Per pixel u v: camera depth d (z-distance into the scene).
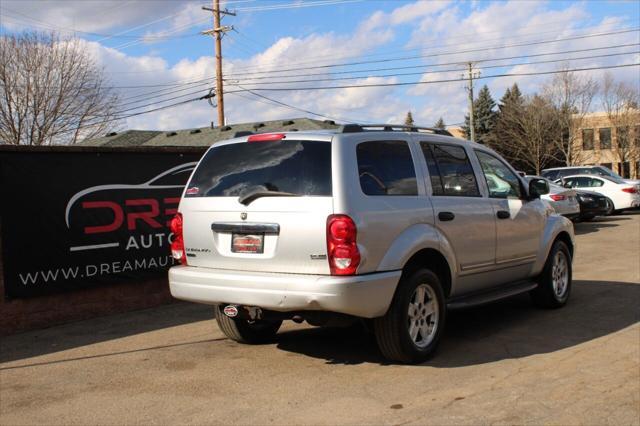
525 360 5.51
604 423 4.11
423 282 5.43
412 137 5.80
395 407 4.45
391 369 5.34
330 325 5.11
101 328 7.23
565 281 7.68
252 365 5.58
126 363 5.79
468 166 6.37
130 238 8.16
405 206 5.30
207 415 4.42
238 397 4.76
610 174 22.38
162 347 6.32
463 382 4.95
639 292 8.34
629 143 56.94
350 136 5.16
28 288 7.14
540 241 7.17
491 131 63.06
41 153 7.28
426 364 5.45
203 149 9.12
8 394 5.02
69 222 7.54
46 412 4.59
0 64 29.08
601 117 59.44
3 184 6.95
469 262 6.04
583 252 12.42
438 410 4.37
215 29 28.11
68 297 7.54
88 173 7.73
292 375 5.25
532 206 7.12
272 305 4.85
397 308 5.19
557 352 5.73
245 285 4.97
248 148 5.45
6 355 6.18
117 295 8.02
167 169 8.62
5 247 6.96
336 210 4.76
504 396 4.62
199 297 5.29
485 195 6.42
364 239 4.83
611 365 5.31
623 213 22.66
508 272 6.73
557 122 54.38
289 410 4.46
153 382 5.19
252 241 5.09
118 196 8.05
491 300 6.23
